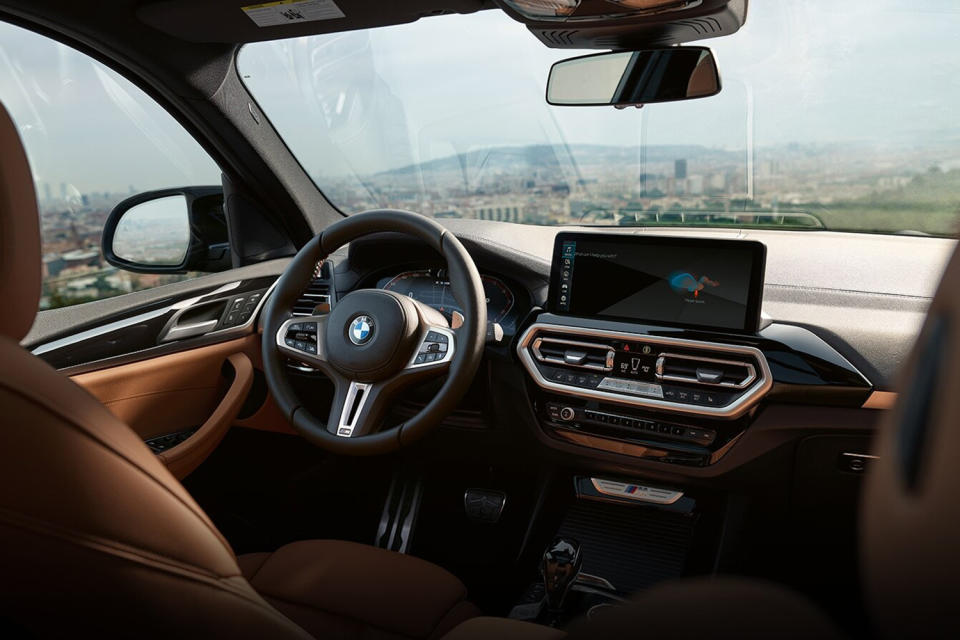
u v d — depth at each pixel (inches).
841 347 68.2
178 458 73.4
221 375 85.0
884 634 11.6
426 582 54.9
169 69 85.1
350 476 94.0
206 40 83.5
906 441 11.5
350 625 50.9
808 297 75.2
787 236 89.6
